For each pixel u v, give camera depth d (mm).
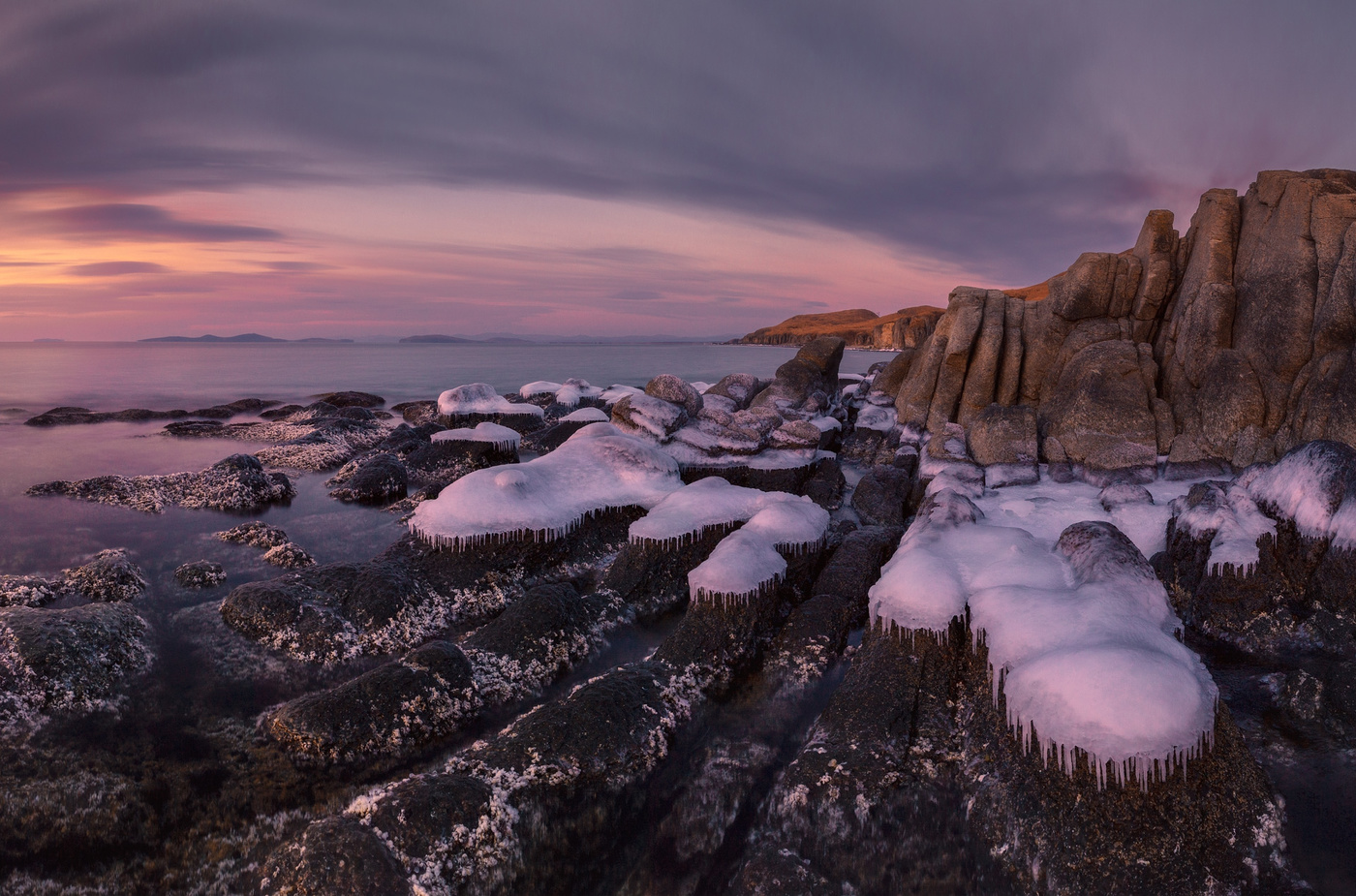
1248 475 10953
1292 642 8977
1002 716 7078
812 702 8812
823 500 16312
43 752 7477
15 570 12555
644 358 114312
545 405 30672
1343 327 12391
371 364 90500
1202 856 5789
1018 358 17734
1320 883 5688
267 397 46969
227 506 17000
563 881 6160
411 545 12219
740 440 17188
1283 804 6410
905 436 19172
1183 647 6879
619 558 12172
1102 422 14695
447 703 8250
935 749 7402
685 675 8914
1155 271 16016
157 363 93500
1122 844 5836
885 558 12062
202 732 7992
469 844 6074
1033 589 7898
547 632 9719
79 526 15406
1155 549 11023
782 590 11047
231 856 6270
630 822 6797
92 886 5918
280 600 10336
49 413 33688
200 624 10477
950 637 8109
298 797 7012
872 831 6547
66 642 8766
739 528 12281
